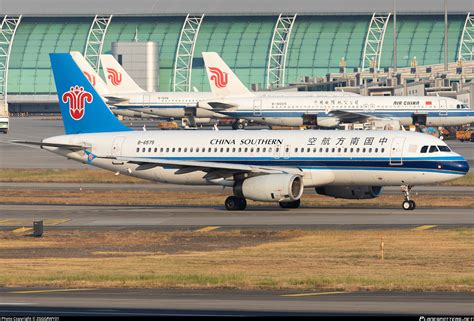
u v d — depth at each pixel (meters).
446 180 197.12
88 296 107.00
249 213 198.50
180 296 107.00
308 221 182.50
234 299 104.75
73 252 148.12
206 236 164.62
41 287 114.06
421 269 127.31
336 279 117.38
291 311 96.81
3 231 173.38
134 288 113.06
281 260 136.75
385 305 100.50
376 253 142.38
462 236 158.62
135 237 164.38
